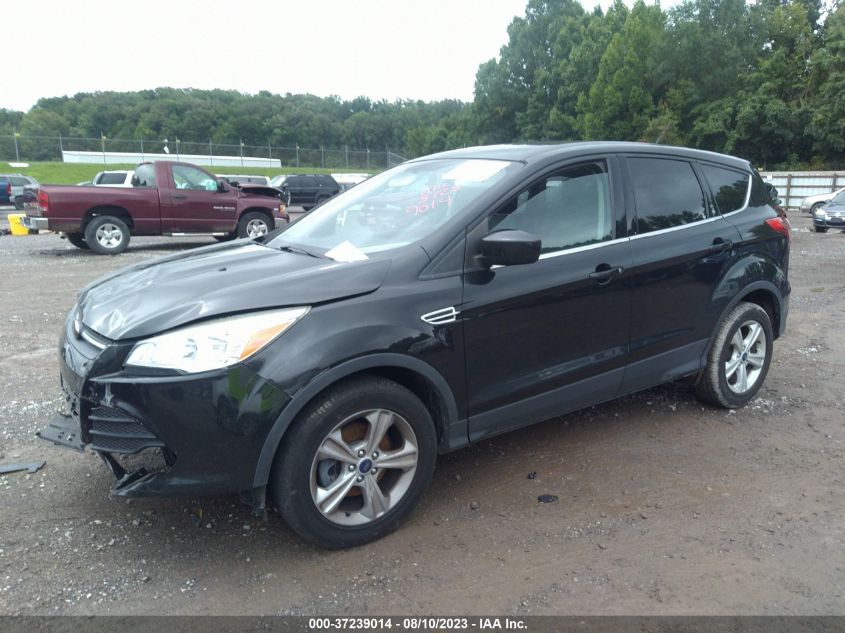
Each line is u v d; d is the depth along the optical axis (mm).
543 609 2670
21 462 3852
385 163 63312
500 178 3557
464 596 2750
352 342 2877
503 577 2873
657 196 4188
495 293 3311
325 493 2945
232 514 3367
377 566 2949
